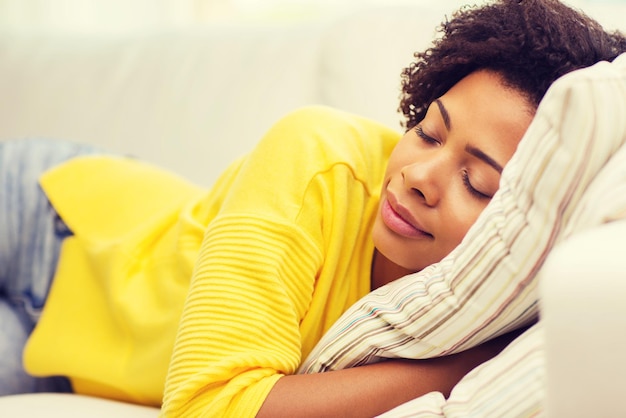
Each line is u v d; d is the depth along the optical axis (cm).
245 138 143
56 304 110
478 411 61
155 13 218
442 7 144
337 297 85
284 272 78
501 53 78
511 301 64
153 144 150
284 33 150
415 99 93
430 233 77
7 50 173
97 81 161
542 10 79
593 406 43
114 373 97
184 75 153
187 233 99
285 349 75
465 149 76
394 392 71
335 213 83
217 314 74
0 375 111
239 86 147
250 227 78
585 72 57
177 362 74
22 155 130
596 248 44
